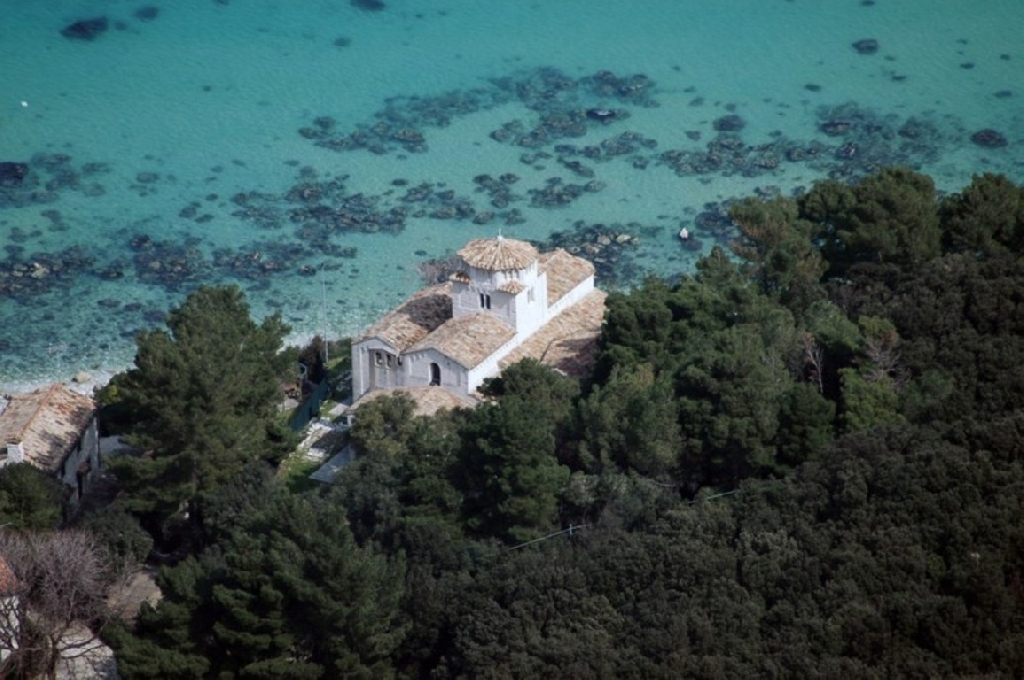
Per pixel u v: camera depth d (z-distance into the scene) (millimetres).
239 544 118938
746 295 148125
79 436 142875
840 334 141500
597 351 150000
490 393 145125
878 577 114000
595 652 110562
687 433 133625
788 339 142875
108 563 128750
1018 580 113750
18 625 118625
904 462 122750
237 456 138000
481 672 112062
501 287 149375
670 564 117375
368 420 141750
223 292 151750
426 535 125250
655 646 110875
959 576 112438
